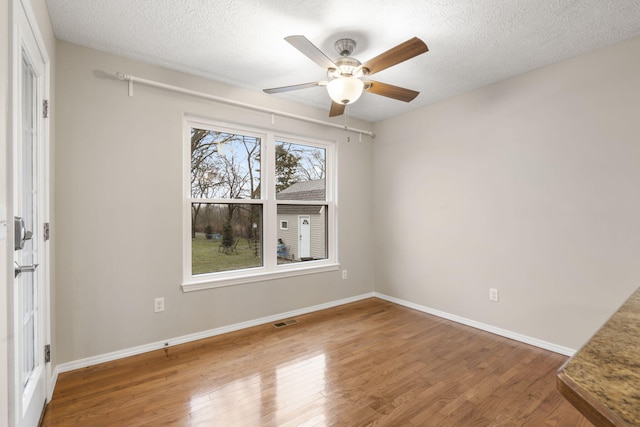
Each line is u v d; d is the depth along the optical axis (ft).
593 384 1.73
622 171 7.27
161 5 6.10
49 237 6.20
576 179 7.98
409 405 6.07
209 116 9.45
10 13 3.76
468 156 10.32
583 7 6.10
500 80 9.45
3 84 3.55
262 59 8.29
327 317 11.16
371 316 11.24
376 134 13.56
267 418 5.69
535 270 8.74
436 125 11.26
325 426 5.48
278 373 7.26
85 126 7.54
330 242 12.67
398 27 6.82
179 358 7.99
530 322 8.84
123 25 6.75
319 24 6.73
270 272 10.74
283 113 10.82
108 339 7.82
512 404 6.10
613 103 7.41
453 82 9.59
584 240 7.85
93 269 7.64
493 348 8.57
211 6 6.14
